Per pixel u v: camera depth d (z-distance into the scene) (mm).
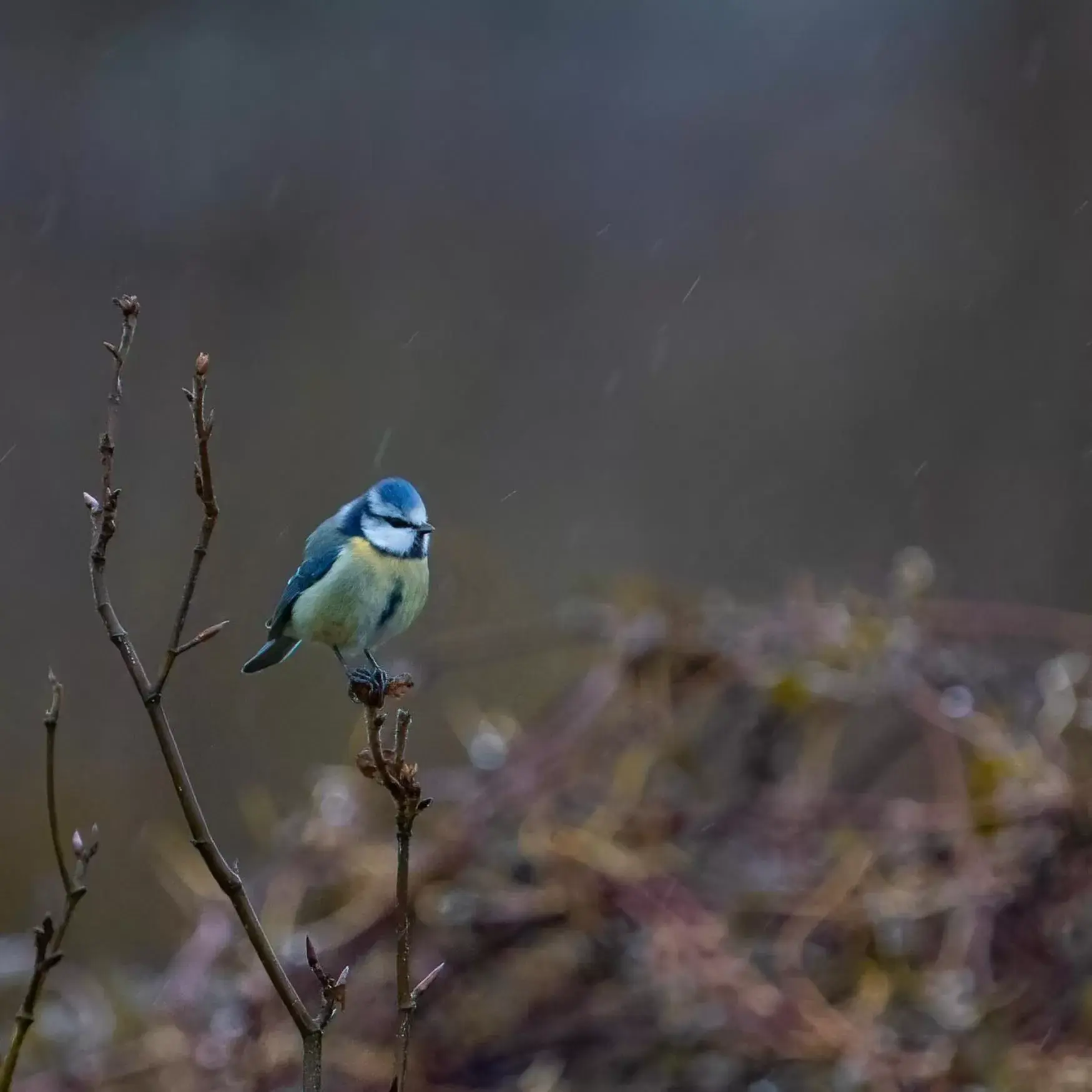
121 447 14133
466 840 6758
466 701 9438
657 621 7594
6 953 8398
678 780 7328
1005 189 15586
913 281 15258
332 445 14336
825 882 6539
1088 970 6047
